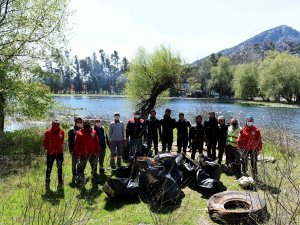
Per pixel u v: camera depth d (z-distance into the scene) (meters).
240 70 77.44
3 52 18.36
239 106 57.12
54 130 9.68
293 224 4.27
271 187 4.74
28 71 19.09
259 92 71.94
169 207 8.27
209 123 12.47
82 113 39.47
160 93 32.06
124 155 12.93
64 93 133.62
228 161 11.77
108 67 169.00
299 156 9.16
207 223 7.43
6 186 9.45
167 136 13.02
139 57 30.88
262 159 4.99
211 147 12.66
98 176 10.66
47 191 9.17
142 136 12.69
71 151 10.34
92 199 8.71
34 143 15.96
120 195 8.65
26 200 7.92
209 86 87.38
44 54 19.33
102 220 7.55
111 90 148.75
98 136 10.99
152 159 10.20
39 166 11.88
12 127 23.91
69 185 9.85
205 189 9.23
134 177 10.00
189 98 82.75
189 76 32.28
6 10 18.34
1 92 17.61
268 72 67.25
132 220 7.57
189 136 12.62
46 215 7.08
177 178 9.50
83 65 159.88
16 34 18.44
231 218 7.16
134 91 31.38
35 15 18.61
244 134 10.24
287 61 66.50
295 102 67.25
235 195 8.20
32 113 18.66
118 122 11.74
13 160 12.75
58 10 18.97
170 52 30.62
